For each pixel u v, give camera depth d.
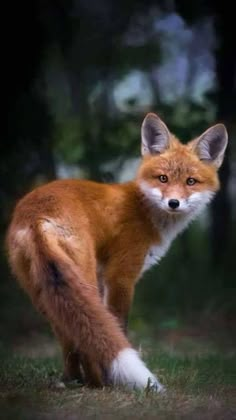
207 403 7.51
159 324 14.98
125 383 7.61
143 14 19.94
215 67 17.58
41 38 16.00
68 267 7.64
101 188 8.92
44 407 7.21
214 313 15.48
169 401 7.46
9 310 15.12
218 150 9.75
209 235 19.19
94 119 18.33
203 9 16.72
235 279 16.98
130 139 16.52
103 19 19.88
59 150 17.61
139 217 9.05
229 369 9.68
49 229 7.85
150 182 9.25
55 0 17.33
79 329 7.54
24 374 8.97
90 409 7.16
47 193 8.24
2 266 15.56
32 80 15.99
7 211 15.57
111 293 8.85
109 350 7.50
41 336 14.30
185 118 16.06
